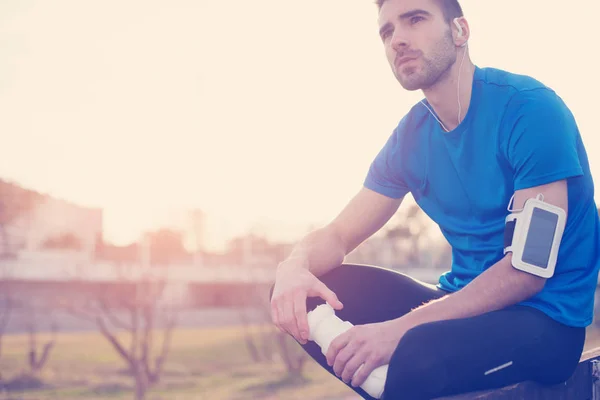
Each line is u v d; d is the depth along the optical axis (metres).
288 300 1.68
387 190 1.90
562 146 1.48
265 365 19.62
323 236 1.86
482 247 1.68
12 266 24.14
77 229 30.19
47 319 24.23
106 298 17.25
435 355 1.34
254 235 29.50
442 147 1.71
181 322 28.44
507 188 1.59
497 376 1.42
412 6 1.59
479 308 1.43
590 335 21.33
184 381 17.02
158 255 30.53
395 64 1.63
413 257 30.67
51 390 15.34
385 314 1.84
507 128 1.55
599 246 1.62
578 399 1.64
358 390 1.57
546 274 1.42
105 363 18.83
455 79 1.62
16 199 26.42
